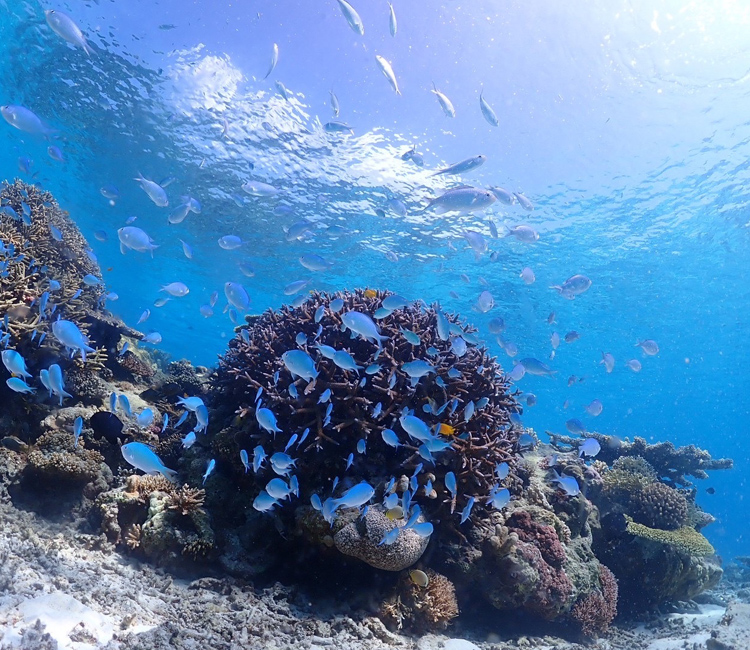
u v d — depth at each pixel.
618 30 14.55
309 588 5.75
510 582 5.97
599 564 7.49
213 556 5.75
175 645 3.79
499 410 6.82
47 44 15.66
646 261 23.75
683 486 11.19
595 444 8.37
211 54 15.63
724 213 20.66
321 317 6.80
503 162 18.30
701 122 17.12
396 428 6.15
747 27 14.34
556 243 22.45
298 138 18.06
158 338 9.67
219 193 21.41
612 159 18.31
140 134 18.83
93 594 4.21
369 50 15.11
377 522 5.25
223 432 6.65
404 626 5.43
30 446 6.34
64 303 7.93
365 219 21.91
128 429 7.10
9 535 4.91
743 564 16.61
